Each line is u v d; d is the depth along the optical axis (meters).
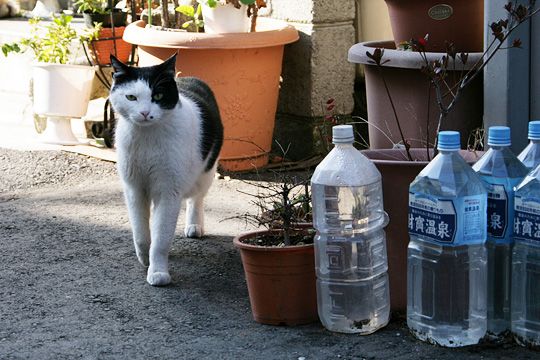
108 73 7.46
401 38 4.98
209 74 6.05
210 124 4.66
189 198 4.95
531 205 3.33
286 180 4.72
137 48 6.86
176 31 6.18
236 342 3.68
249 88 6.17
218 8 6.13
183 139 4.35
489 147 3.71
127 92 4.17
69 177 6.43
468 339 3.55
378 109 4.93
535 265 3.43
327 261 3.69
